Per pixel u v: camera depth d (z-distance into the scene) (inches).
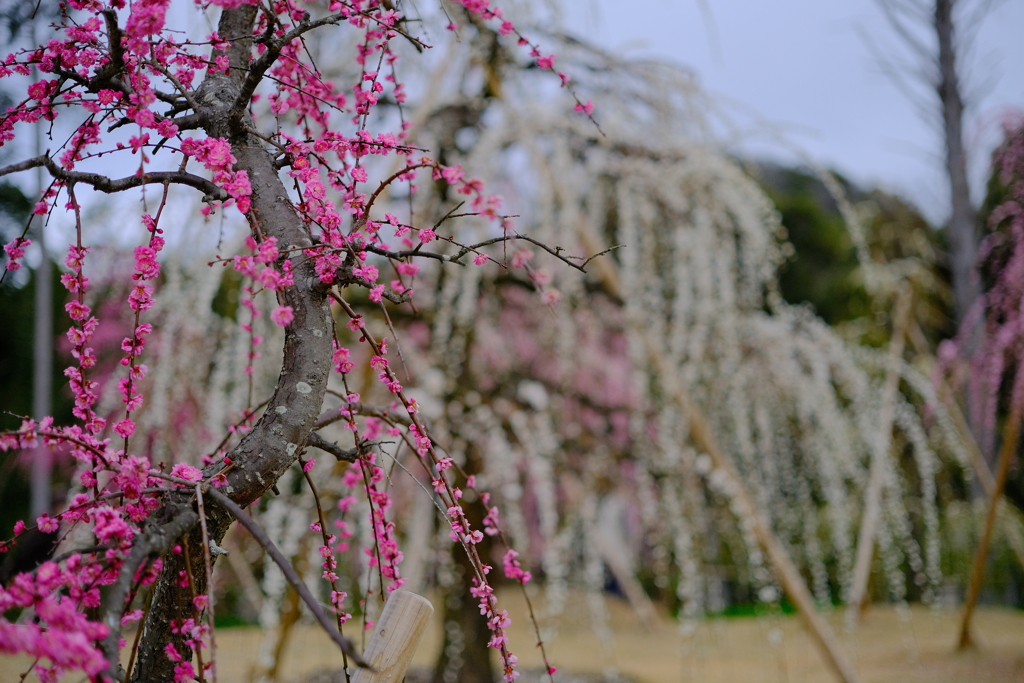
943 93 234.1
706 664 157.9
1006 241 166.6
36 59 38.0
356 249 36.7
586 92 119.1
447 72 115.4
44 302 190.7
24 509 218.1
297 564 98.9
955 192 230.2
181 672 34.6
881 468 144.3
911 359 247.9
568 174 117.1
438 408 110.3
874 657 157.2
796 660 160.6
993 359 162.2
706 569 140.1
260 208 39.7
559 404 121.8
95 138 38.9
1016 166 163.0
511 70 115.9
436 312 120.0
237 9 46.0
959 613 214.7
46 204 38.5
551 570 105.2
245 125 41.6
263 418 37.5
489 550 113.8
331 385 100.0
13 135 38.1
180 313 98.7
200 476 35.8
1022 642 162.4
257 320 96.3
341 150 40.5
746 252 125.2
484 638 117.7
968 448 169.3
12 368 224.7
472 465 113.3
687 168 115.8
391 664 37.5
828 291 339.9
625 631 205.5
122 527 30.0
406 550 111.0
